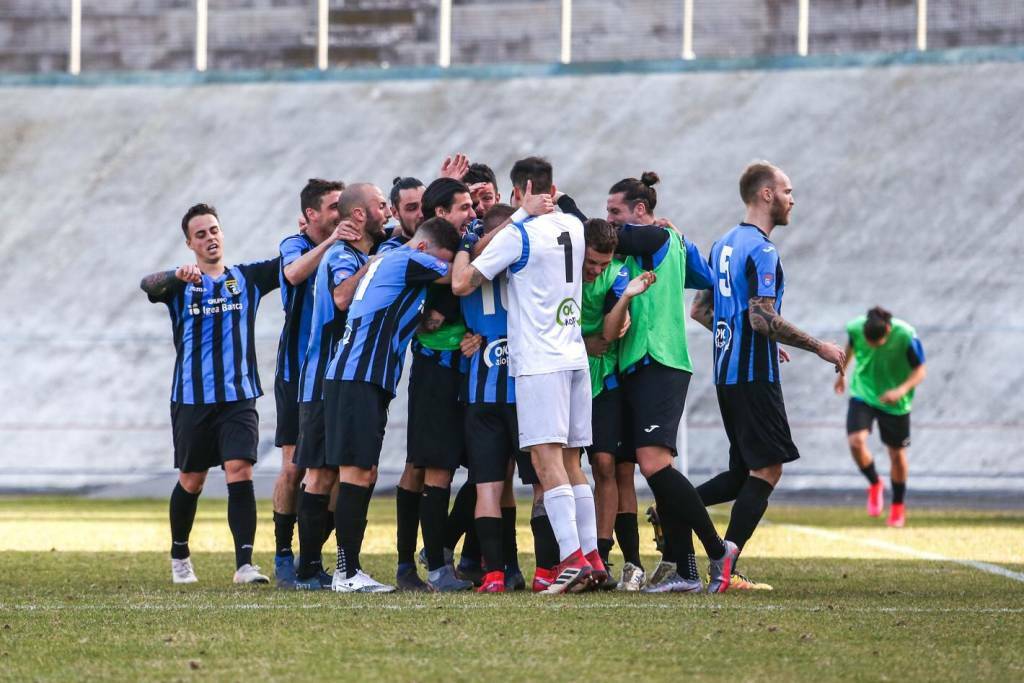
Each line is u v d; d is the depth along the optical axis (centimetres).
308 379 2711
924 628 2006
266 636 1917
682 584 2589
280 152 9475
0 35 10238
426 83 9638
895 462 5131
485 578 2609
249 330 3030
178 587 2748
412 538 2703
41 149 9775
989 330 7994
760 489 2653
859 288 8244
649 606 2258
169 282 2964
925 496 7531
